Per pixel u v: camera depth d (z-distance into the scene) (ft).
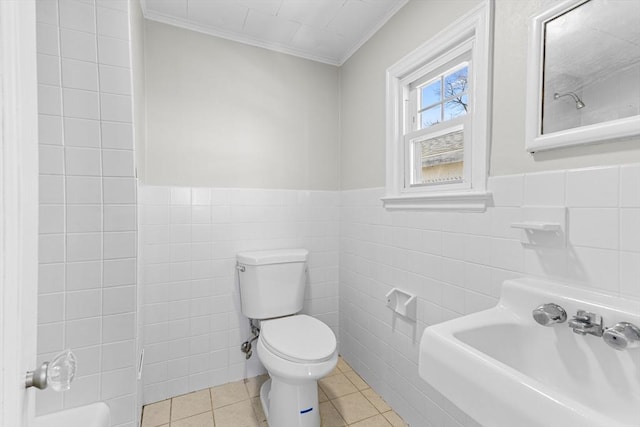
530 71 3.08
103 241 3.61
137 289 3.88
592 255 2.65
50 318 3.44
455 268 4.03
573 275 2.79
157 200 5.34
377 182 5.69
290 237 6.48
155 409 5.13
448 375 2.17
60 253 3.46
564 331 2.58
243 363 6.05
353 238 6.43
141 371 4.86
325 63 6.85
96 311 3.62
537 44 3.03
